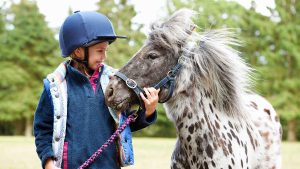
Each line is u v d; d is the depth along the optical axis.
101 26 2.68
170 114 3.03
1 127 29.89
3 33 29.67
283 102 26.69
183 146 3.05
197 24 3.14
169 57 2.91
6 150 12.37
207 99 3.03
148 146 14.95
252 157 3.38
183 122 2.98
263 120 3.83
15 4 29.78
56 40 29.53
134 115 2.75
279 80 27.20
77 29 2.65
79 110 2.62
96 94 2.70
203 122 2.98
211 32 3.16
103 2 29.31
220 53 3.03
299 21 27.94
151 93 2.80
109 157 2.65
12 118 28.38
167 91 2.90
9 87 28.67
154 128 26.70
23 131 30.19
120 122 2.74
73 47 2.66
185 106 2.96
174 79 2.90
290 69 27.70
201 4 24.05
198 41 3.03
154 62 2.87
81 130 2.59
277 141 3.90
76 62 2.73
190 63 2.94
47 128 2.63
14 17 29.62
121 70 2.84
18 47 28.86
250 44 26.56
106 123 2.69
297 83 27.05
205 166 2.98
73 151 2.57
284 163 9.58
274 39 27.95
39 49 28.94
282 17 27.80
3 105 28.14
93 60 2.69
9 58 28.94
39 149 2.58
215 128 3.02
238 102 3.17
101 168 2.60
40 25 29.20
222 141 3.02
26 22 29.11
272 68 27.22
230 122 3.13
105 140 2.65
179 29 2.89
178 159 3.17
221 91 3.07
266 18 27.77
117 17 28.53
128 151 2.67
